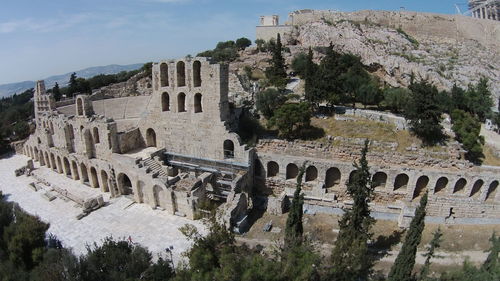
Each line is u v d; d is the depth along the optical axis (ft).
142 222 159.53
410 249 99.81
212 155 192.34
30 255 119.75
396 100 243.81
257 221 167.63
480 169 170.30
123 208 172.76
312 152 189.78
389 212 170.50
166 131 201.98
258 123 224.12
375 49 432.66
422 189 175.42
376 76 374.63
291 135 209.36
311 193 181.57
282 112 200.34
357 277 101.81
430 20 563.89
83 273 99.86
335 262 102.01
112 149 190.49
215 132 187.62
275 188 191.83
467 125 212.02
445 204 168.14
